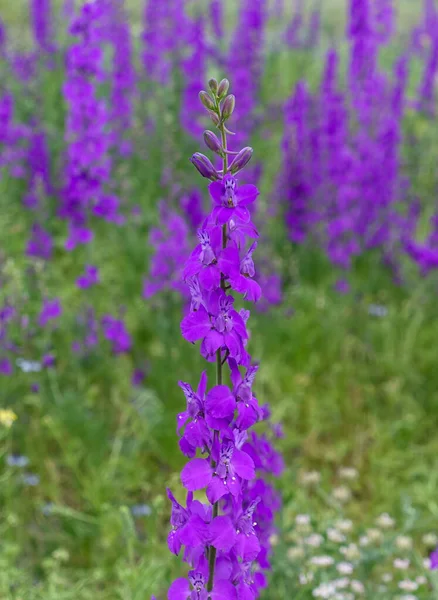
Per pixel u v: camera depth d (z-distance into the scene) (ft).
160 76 28.91
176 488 14.10
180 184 23.35
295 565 11.27
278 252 21.68
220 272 6.31
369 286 21.68
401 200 24.79
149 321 18.85
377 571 12.94
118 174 23.68
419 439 17.29
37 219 20.02
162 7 30.19
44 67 30.25
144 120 26.61
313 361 18.61
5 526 12.79
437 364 18.80
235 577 6.67
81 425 15.02
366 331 19.71
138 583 10.58
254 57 29.37
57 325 17.11
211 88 6.28
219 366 6.48
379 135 21.85
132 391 16.48
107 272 20.88
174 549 6.51
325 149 22.65
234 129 26.81
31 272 17.85
